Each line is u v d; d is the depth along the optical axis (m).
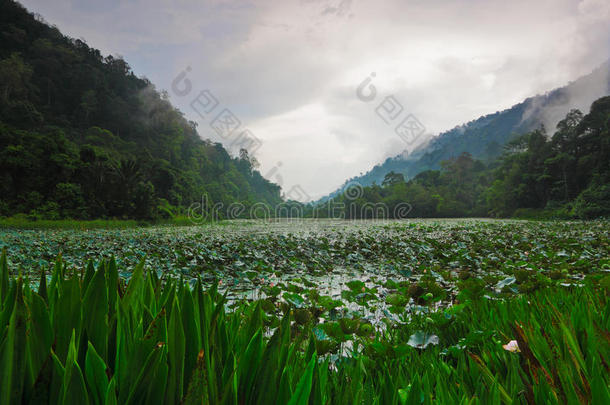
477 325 1.83
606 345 1.00
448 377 1.19
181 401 0.60
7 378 0.56
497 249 6.48
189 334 0.72
